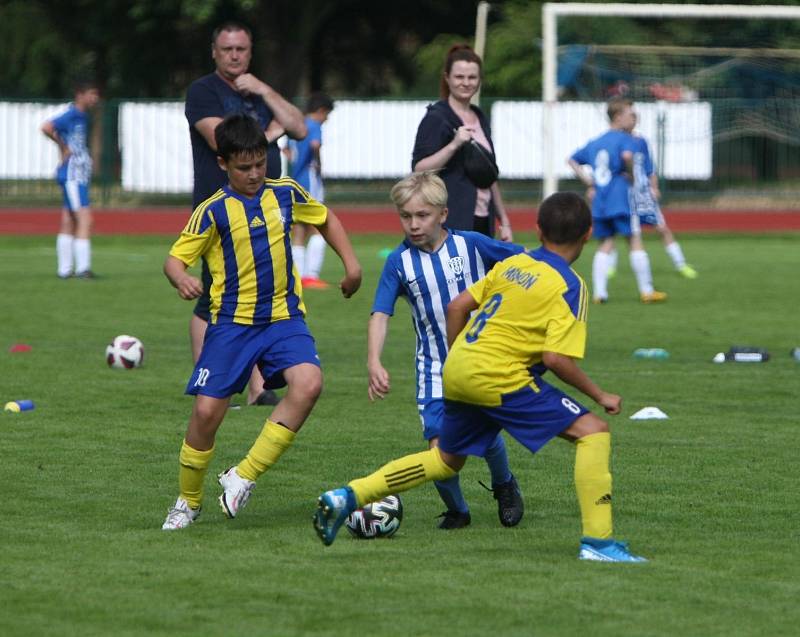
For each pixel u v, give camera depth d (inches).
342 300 1971.0
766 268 2539.4
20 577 633.0
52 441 975.6
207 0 4116.6
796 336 1600.6
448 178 1036.5
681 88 4116.6
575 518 768.9
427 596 603.2
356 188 4173.2
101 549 688.4
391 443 972.6
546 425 669.9
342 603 592.1
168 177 4025.6
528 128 4124.0
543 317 666.8
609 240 1978.3
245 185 757.9
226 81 1061.8
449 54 1052.5
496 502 811.4
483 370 669.3
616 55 4101.9
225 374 746.8
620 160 1955.0
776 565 661.9
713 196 4079.7
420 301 765.9
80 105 2226.9
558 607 586.9
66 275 2252.7
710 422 1065.5
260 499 812.6
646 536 723.4
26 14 4933.6
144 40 4788.4
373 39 5388.8
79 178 2220.7
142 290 2073.1
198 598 599.5
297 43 4485.7
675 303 1957.4
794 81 4158.5
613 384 1250.6
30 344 1491.1
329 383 1249.4
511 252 776.9
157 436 996.6
